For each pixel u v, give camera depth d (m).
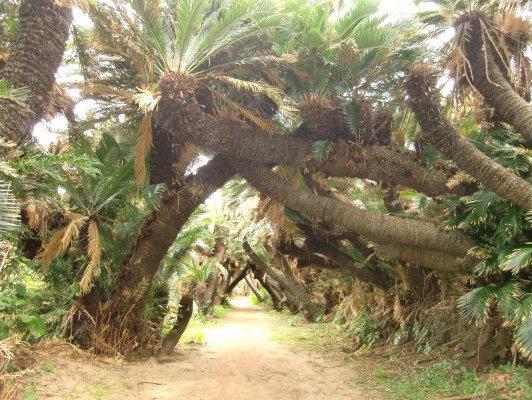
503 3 6.29
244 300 41.12
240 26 7.52
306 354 11.47
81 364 7.37
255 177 8.30
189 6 6.66
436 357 9.16
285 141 7.89
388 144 8.05
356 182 11.96
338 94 8.34
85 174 7.99
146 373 8.07
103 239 8.27
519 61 6.98
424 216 8.84
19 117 6.10
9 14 7.56
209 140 7.50
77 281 8.83
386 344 11.69
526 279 6.62
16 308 7.39
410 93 6.09
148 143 7.30
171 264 11.22
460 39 6.46
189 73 7.34
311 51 7.88
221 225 21.95
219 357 10.51
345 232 10.30
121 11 6.75
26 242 8.59
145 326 10.14
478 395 6.38
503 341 7.68
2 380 5.46
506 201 6.63
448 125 6.17
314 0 8.27
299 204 8.12
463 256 7.41
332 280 17.34
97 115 8.68
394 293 11.59
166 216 9.09
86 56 8.13
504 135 7.51
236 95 8.67
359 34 7.72
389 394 7.17
